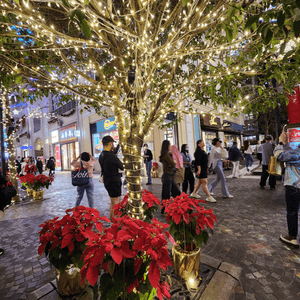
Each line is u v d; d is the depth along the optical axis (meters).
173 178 4.40
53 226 1.83
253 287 2.06
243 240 3.07
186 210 1.98
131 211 2.28
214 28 2.01
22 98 2.65
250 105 2.25
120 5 2.39
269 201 5.03
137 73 2.03
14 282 2.32
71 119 18.39
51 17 2.39
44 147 24.25
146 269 1.37
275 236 3.15
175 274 2.12
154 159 11.03
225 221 3.85
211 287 1.84
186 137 12.47
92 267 1.16
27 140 29.69
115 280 1.26
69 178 13.24
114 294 1.22
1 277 2.43
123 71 2.18
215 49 1.82
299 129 5.57
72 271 1.81
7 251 3.12
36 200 6.77
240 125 22.94
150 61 2.00
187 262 1.99
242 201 5.15
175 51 1.99
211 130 16.12
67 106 18.84
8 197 3.43
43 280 2.34
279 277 2.20
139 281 1.33
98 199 6.31
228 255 2.67
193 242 2.15
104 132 14.40
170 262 1.27
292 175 2.82
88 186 4.45
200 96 3.03
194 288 1.89
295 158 2.71
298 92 5.44
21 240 3.52
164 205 2.33
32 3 1.95
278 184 7.11
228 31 1.33
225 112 2.34
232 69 2.01
